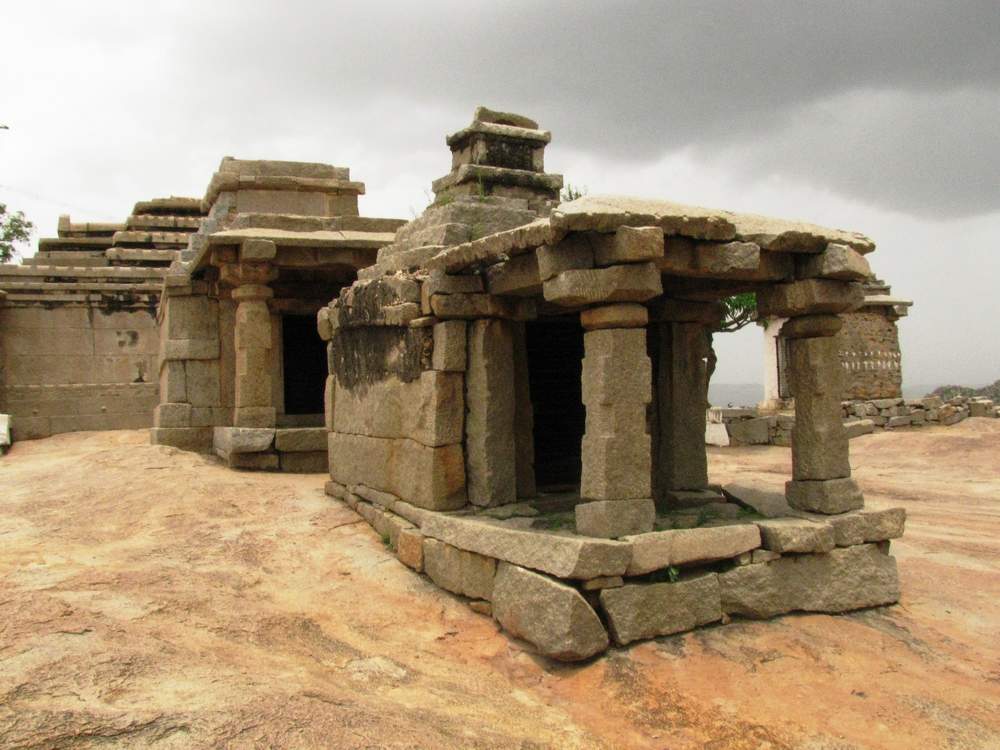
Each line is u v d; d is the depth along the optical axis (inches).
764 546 254.4
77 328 700.7
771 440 811.4
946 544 370.3
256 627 231.1
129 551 289.7
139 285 713.6
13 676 173.3
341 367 368.8
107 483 391.2
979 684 222.5
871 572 270.4
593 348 235.6
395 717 182.5
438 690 207.8
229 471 436.8
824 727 195.8
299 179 545.6
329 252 465.7
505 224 325.7
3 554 279.9
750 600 246.2
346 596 265.7
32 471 448.1
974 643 250.4
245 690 180.9
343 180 557.9
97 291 705.0
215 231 535.8
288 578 277.7
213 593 252.2
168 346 504.1
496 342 286.7
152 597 239.5
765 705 203.9
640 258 222.1
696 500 297.9
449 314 280.4
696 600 236.2
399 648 233.3
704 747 187.5
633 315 230.1
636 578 232.1
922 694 213.9
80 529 319.9
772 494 292.0
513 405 290.8
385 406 324.8
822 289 264.5
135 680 179.5
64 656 186.1
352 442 356.8
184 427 505.7
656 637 229.6
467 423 290.8
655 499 308.3
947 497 523.8
